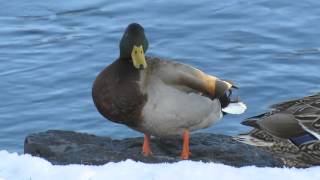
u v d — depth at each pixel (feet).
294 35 70.79
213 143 34.37
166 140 34.76
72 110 58.80
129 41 32.22
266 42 69.56
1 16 77.36
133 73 31.94
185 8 76.23
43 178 29.12
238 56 66.95
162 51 68.23
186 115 32.22
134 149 33.91
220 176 29.07
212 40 69.92
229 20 73.61
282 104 34.68
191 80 32.17
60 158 32.50
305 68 64.75
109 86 32.07
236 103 33.91
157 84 31.89
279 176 29.27
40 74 64.85
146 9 76.69
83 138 34.37
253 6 75.97
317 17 73.77
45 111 58.85
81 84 63.00
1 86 62.75
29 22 75.77
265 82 62.34
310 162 33.55
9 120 57.82
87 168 29.60
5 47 70.54
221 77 63.62
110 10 77.10
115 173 29.17
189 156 33.30
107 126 56.03
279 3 76.33
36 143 33.58
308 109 33.65
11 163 30.17
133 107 31.91
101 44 70.23
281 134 33.45
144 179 28.81
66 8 78.33
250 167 29.99
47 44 70.79
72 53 68.59
